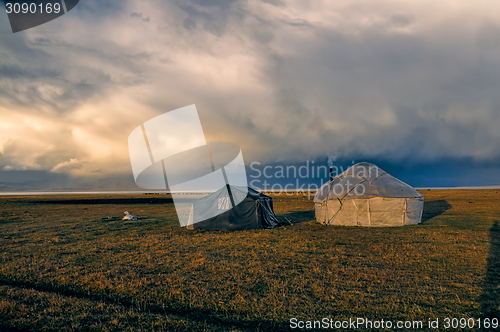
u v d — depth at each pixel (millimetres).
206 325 5902
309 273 9195
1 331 5648
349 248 12781
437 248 12367
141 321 6086
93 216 29562
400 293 7480
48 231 19312
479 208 28922
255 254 11820
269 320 6105
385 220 19547
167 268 10078
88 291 7820
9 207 40312
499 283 8109
